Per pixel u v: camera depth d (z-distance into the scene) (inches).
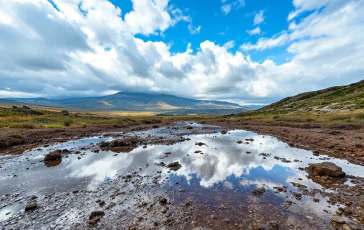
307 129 1179.3
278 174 434.6
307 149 698.8
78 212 285.6
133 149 735.7
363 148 619.2
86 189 368.2
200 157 602.2
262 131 1284.4
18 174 456.1
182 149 730.2
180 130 1444.4
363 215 255.8
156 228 239.1
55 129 1171.9
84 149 733.9
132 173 456.1
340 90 3348.9
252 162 538.0
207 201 308.7
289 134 1029.8
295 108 3255.4
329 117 1571.1
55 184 394.0
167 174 445.7
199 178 416.8
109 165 522.6
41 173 461.7
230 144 831.1
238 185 374.0
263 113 3563.0
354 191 333.4
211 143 860.6
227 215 265.1
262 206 289.0
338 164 499.8
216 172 455.2
